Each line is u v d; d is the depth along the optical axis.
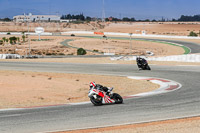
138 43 173.38
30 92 32.19
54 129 16.09
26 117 18.97
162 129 15.67
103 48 154.88
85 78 45.81
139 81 40.84
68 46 164.38
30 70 55.53
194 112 19.56
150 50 144.50
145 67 51.12
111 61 67.25
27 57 98.75
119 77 45.44
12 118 18.73
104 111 20.41
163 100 24.53
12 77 44.50
